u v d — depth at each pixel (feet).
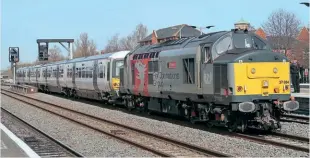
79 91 121.60
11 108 96.58
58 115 75.92
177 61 58.95
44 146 44.14
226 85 47.85
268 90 48.32
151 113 74.74
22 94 160.04
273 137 47.42
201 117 55.21
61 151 41.01
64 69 136.67
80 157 37.17
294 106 49.21
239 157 36.60
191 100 56.65
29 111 87.35
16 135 53.01
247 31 52.90
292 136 45.91
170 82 61.36
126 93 83.15
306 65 181.98
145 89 70.69
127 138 48.75
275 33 194.59
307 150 38.04
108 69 93.81
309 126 54.29
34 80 192.44
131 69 77.30
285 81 49.32
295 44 192.75
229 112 49.39
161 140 46.55
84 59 115.55
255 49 50.80
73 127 59.98
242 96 47.14
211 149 40.55
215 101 50.44
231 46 51.72
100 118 67.82
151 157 37.47
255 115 49.01
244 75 47.34
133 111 81.46
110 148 42.52
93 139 48.88
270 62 48.55
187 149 41.04
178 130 54.24
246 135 47.75
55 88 153.89
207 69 51.57
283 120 61.67
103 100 101.40
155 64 66.49
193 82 54.80
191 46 55.72
